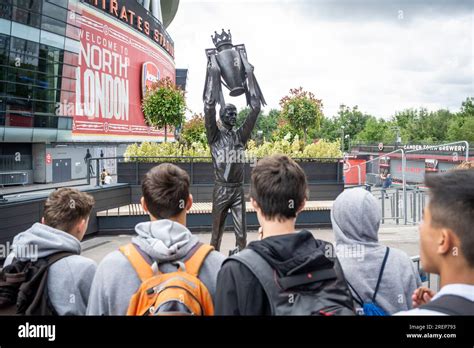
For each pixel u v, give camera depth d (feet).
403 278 6.79
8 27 76.64
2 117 79.87
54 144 101.65
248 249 5.34
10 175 89.81
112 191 34.40
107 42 116.06
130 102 130.11
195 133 66.44
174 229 6.40
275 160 6.10
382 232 32.53
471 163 12.65
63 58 90.74
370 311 6.43
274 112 111.65
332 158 39.55
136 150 38.78
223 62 17.90
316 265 5.14
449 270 4.22
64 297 6.73
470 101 128.88
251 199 6.17
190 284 5.76
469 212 4.04
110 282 5.91
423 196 35.53
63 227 7.38
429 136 146.61
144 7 146.72
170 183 6.59
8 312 6.76
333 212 7.13
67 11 90.02
